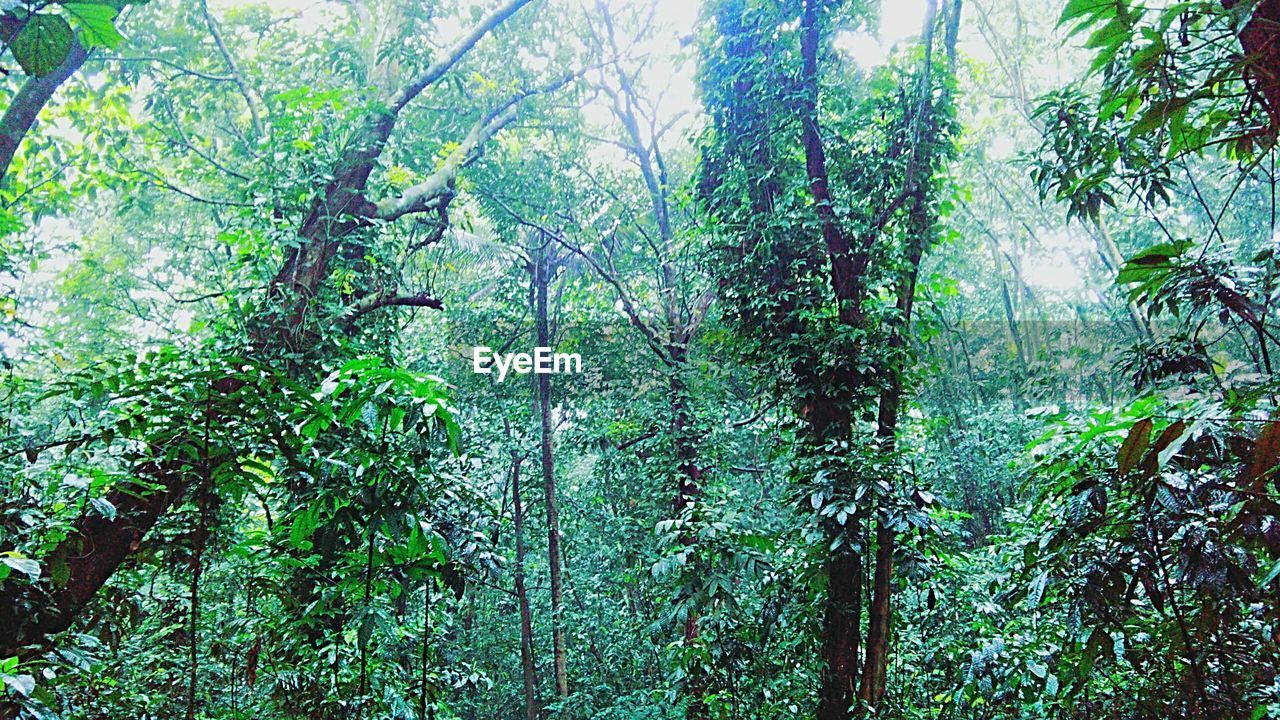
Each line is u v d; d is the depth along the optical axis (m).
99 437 3.02
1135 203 9.93
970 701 4.52
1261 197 9.35
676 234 8.40
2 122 3.66
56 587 3.09
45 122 7.01
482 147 9.59
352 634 4.38
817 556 4.75
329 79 9.58
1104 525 2.60
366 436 3.42
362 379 2.98
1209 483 2.21
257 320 5.05
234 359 3.06
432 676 5.48
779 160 5.65
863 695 4.69
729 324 5.95
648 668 10.11
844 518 4.40
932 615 5.46
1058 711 3.90
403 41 7.88
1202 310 3.07
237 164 9.05
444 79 9.21
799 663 5.12
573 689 10.20
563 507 11.15
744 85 5.82
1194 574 2.21
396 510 3.16
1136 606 3.14
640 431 10.19
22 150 6.99
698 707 5.52
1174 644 2.79
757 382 5.65
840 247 5.30
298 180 5.52
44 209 7.27
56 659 2.86
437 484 3.83
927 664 5.14
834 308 5.30
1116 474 2.49
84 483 2.93
